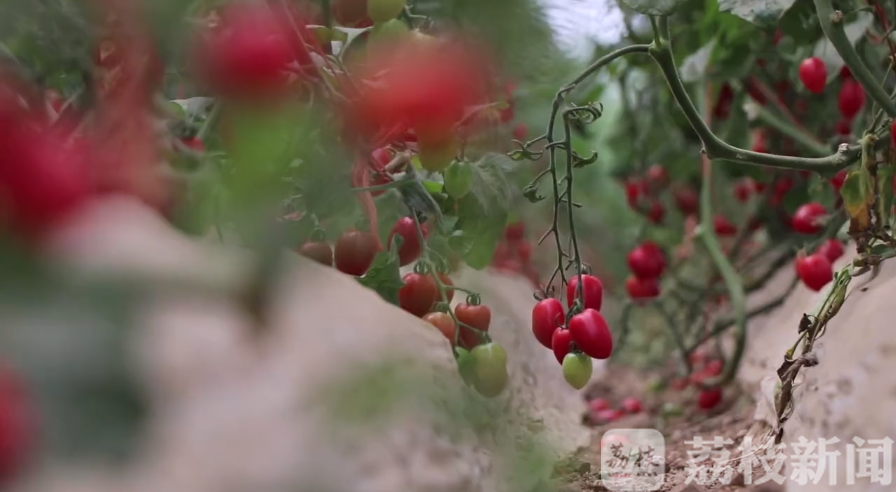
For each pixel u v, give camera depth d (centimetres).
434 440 87
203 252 40
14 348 27
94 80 77
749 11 130
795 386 124
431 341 96
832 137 165
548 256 239
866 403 110
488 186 118
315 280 93
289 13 83
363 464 82
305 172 87
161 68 50
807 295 159
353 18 104
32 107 57
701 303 204
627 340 218
